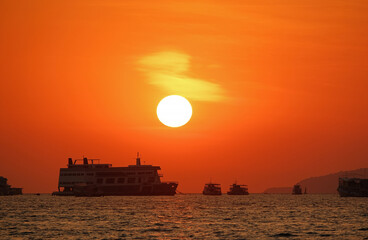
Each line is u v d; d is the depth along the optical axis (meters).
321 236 193.00
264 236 192.75
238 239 184.50
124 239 183.88
